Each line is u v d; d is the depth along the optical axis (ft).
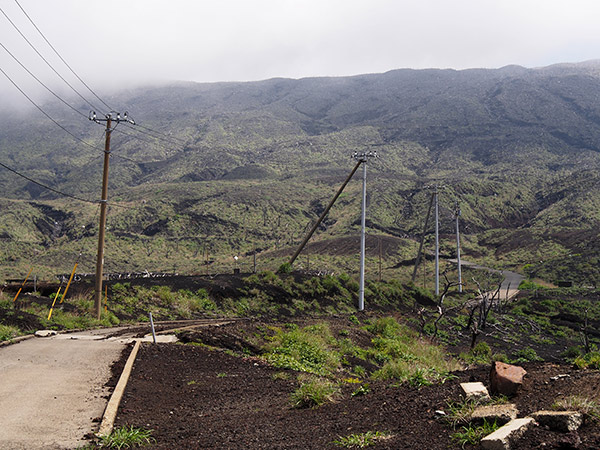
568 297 233.96
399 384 36.27
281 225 505.66
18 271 328.90
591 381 26.14
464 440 21.06
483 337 132.57
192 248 436.76
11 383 37.58
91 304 98.43
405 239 426.51
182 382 42.04
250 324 81.25
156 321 98.89
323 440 24.64
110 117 93.61
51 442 25.66
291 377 46.19
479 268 330.75
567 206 517.96
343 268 328.70
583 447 18.62
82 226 495.00
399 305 175.22
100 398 34.32
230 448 24.66
